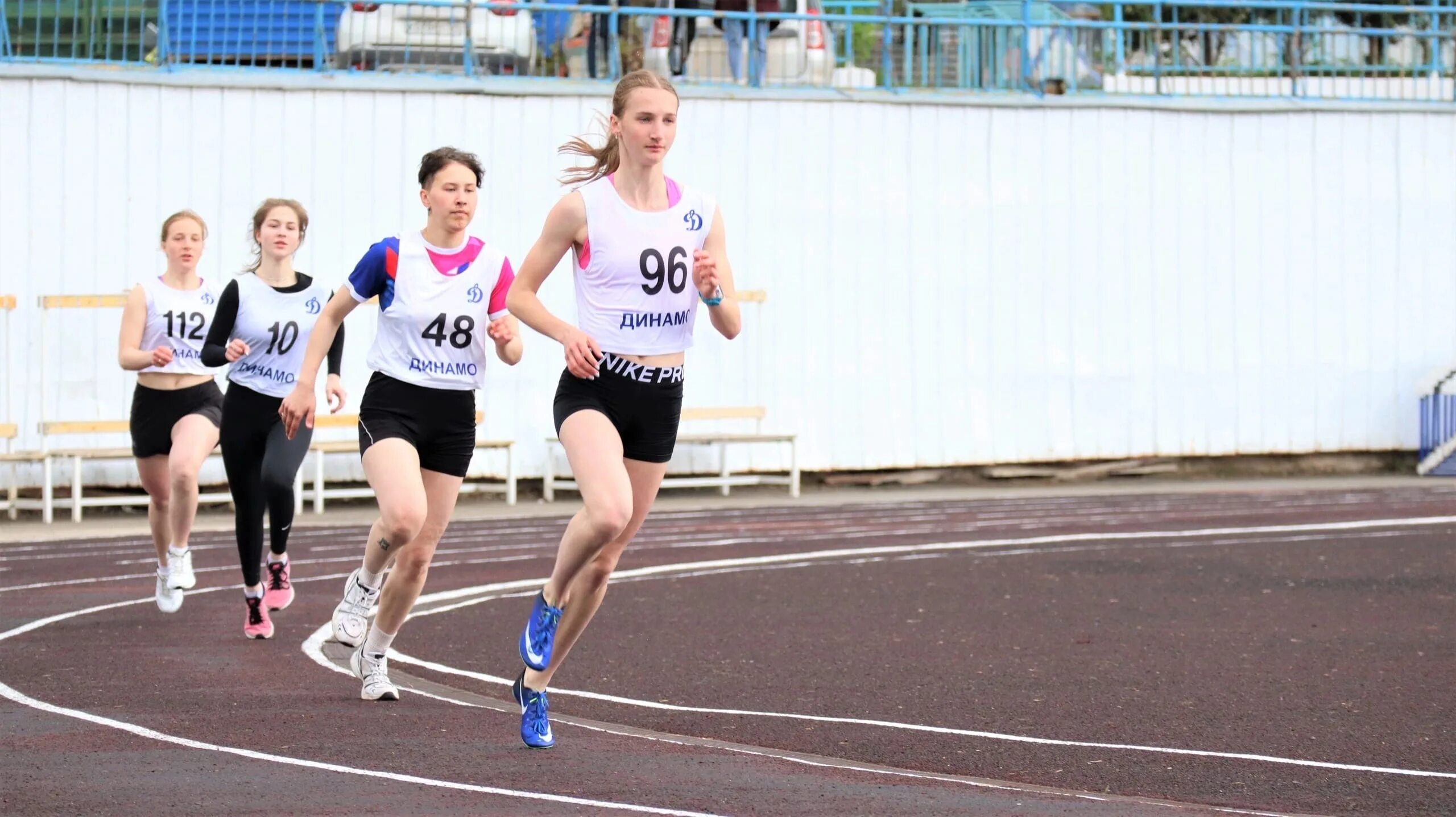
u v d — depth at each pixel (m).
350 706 17.11
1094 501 44.34
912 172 48.47
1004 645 21.88
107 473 42.59
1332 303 51.84
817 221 47.75
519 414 45.75
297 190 44.09
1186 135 50.66
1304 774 14.57
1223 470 51.62
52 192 42.31
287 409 16.86
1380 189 52.09
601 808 12.59
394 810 12.42
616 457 13.93
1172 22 55.88
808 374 47.78
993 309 49.22
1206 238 50.91
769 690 18.73
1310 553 32.25
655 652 21.38
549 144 45.78
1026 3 50.06
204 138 43.41
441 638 22.50
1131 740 16.02
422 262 16.50
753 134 47.19
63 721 16.06
